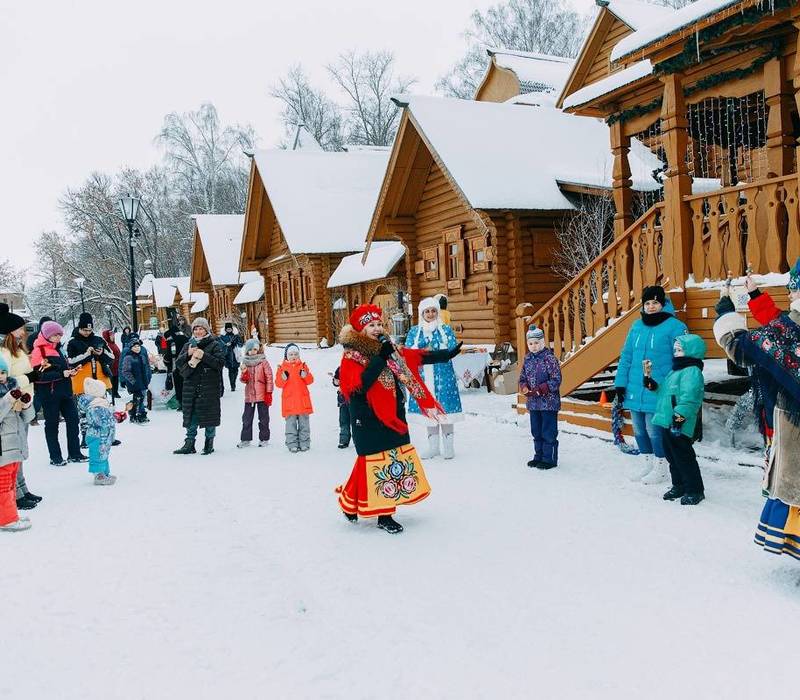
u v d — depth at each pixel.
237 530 5.34
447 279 15.97
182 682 3.12
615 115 10.12
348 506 5.26
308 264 25.91
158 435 10.45
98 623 3.78
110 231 63.09
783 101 8.04
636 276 7.86
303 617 3.74
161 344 13.96
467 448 8.04
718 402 8.26
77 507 6.24
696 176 12.99
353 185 26.95
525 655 3.21
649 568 4.18
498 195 13.41
